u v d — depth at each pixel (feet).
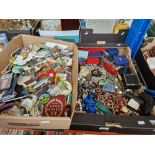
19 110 3.10
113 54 4.53
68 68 3.89
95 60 4.38
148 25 4.08
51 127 3.02
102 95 3.75
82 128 3.16
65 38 4.54
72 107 3.02
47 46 4.18
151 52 4.76
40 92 3.41
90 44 4.49
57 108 3.18
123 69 4.29
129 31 4.49
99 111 3.52
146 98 3.64
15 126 2.99
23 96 3.33
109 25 4.44
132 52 4.69
